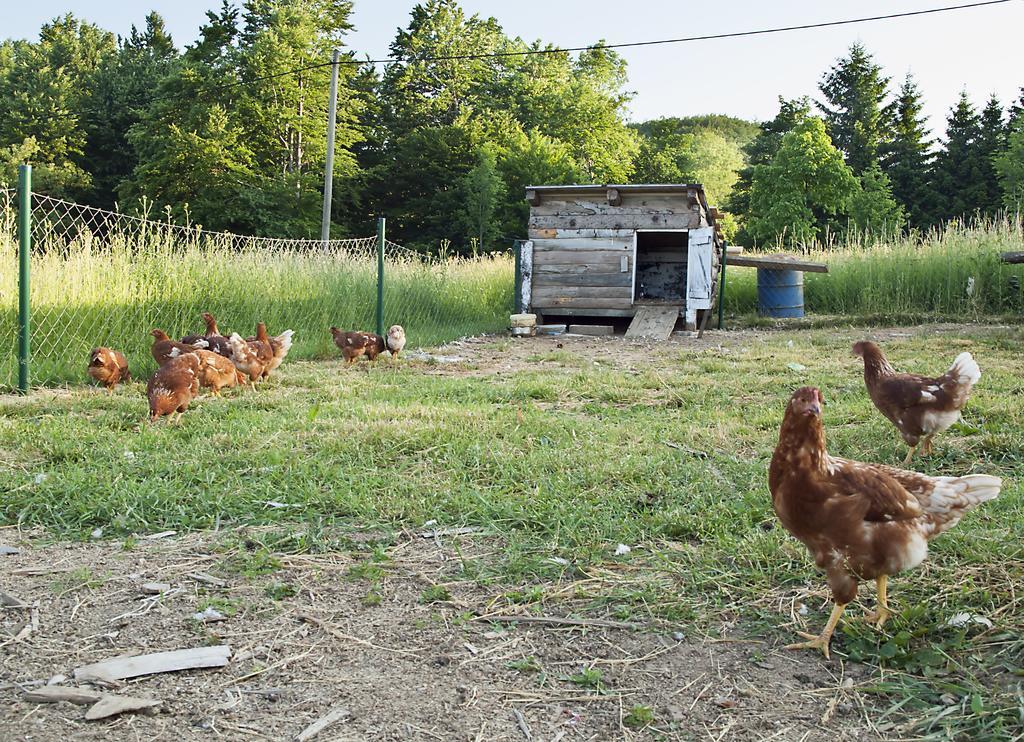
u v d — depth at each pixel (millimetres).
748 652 3295
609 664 3197
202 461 5621
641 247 20094
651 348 13781
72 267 10805
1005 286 17703
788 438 3273
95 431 6520
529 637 3404
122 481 5109
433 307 17156
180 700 2910
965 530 4324
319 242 16562
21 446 5961
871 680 3070
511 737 2721
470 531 4535
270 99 41531
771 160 51250
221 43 42438
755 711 2881
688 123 148250
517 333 15820
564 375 10422
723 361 11406
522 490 5176
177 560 4137
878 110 59000
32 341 9805
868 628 3396
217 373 8086
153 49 62344
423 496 4996
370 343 11352
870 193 45688
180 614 3568
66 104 47031
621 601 3709
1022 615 3439
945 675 3078
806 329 16953
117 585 3844
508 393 8805
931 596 3650
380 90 54562
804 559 4047
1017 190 41656
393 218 48312
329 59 43406
